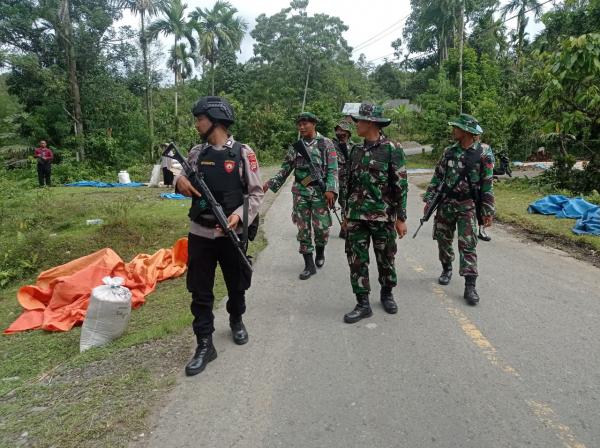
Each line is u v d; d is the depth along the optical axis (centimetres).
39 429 288
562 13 2167
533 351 371
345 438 271
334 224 895
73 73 2216
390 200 425
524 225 838
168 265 632
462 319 435
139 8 2394
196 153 360
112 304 409
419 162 2722
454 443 265
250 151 368
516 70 2777
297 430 279
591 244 688
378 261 445
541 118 1211
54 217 997
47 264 760
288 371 347
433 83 3077
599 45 917
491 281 546
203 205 348
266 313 459
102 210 1026
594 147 1184
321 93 3803
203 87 4000
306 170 564
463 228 479
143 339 410
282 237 795
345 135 655
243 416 293
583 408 296
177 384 333
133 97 2511
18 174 2003
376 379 333
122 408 305
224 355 374
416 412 294
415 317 441
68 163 2028
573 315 444
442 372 341
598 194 1028
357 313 434
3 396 342
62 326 482
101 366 369
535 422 282
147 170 2161
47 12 2139
